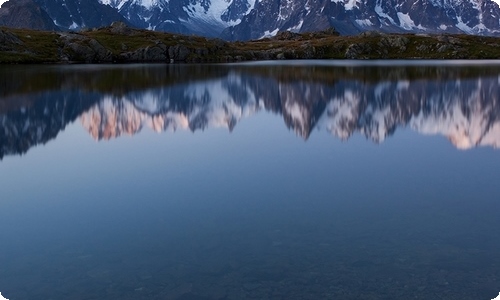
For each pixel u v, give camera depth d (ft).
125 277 60.75
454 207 86.12
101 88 304.09
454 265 62.34
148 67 529.86
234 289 57.26
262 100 266.98
